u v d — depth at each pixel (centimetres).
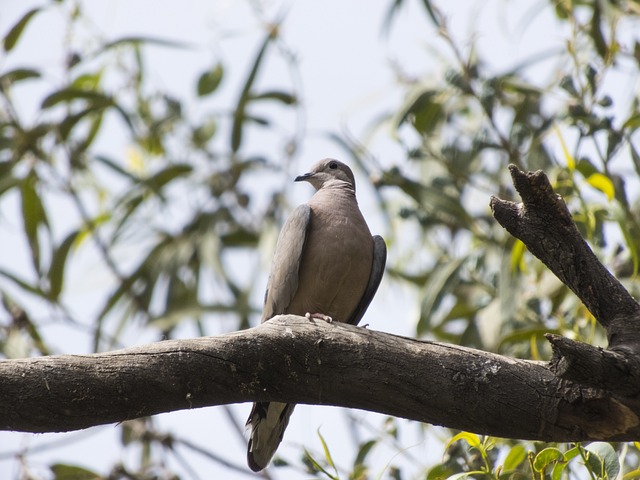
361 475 900
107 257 1354
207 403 681
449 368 702
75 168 1409
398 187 1184
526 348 1054
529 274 1091
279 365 693
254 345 686
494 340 1093
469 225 1183
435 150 1259
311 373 698
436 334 1219
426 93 1222
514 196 1233
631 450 929
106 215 1378
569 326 980
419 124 1245
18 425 633
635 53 1093
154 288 1380
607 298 686
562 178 1050
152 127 1422
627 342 668
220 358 675
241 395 688
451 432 930
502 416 702
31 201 1316
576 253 682
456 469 853
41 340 1280
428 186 1177
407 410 711
